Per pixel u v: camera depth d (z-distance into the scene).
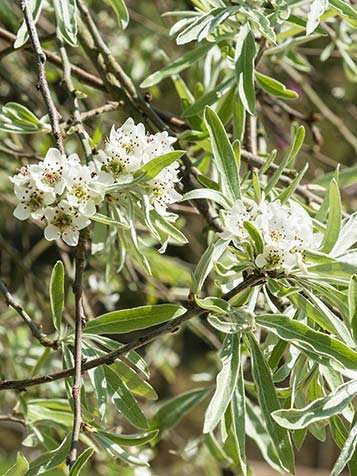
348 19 0.88
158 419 1.00
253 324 0.75
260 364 0.76
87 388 1.18
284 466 0.75
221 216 0.77
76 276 0.78
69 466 0.72
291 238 0.74
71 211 0.76
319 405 0.72
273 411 0.75
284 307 0.90
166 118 1.00
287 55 1.08
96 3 1.49
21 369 1.20
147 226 0.77
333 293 0.75
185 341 2.52
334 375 0.79
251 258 0.75
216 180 0.99
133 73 1.37
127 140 0.79
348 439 0.71
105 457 1.19
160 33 1.41
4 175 1.40
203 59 1.12
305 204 0.98
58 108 1.29
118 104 0.95
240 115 0.94
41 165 0.76
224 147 0.80
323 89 1.56
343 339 0.74
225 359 0.75
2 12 1.17
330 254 0.77
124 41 1.45
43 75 0.82
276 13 0.87
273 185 0.82
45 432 1.03
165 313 0.80
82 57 1.32
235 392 0.75
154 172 0.77
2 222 1.68
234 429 0.75
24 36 0.84
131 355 0.81
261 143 1.15
